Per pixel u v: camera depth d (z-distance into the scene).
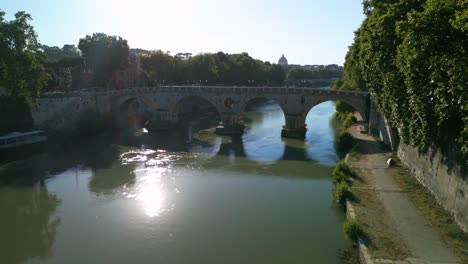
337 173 41.28
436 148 33.06
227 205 38.47
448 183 29.81
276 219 34.62
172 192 42.75
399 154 46.84
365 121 68.50
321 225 33.03
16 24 56.78
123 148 65.31
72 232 33.22
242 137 75.06
